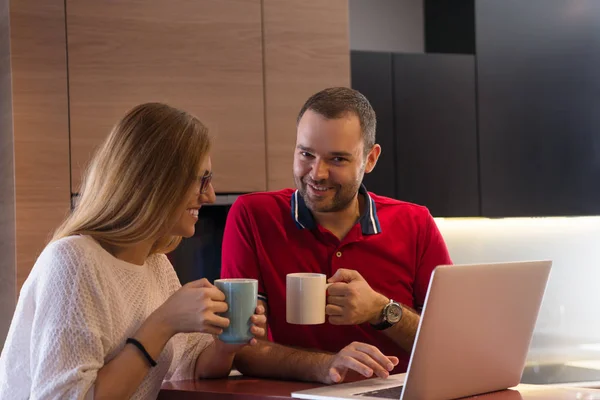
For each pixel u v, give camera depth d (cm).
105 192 165
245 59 305
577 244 396
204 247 318
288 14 312
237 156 304
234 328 161
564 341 391
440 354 151
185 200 166
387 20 367
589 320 395
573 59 354
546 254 392
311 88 315
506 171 346
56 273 155
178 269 314
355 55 329
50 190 278
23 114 275
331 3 318
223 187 301
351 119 194
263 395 159
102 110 286
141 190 163
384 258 215
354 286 180
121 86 288
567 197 354
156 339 157
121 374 153
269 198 218
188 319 157
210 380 185
